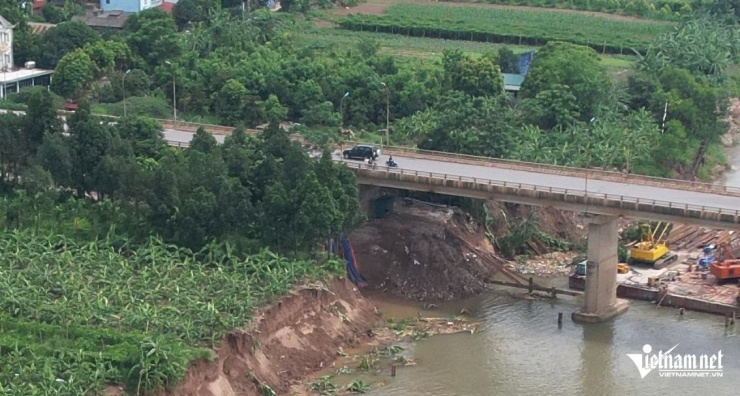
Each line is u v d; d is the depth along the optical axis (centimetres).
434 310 19750
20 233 19012
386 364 17850
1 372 15438
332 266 19038
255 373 16775
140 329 16550
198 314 16938
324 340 18075
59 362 15538
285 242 19188
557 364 18012
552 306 19950
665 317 19600
